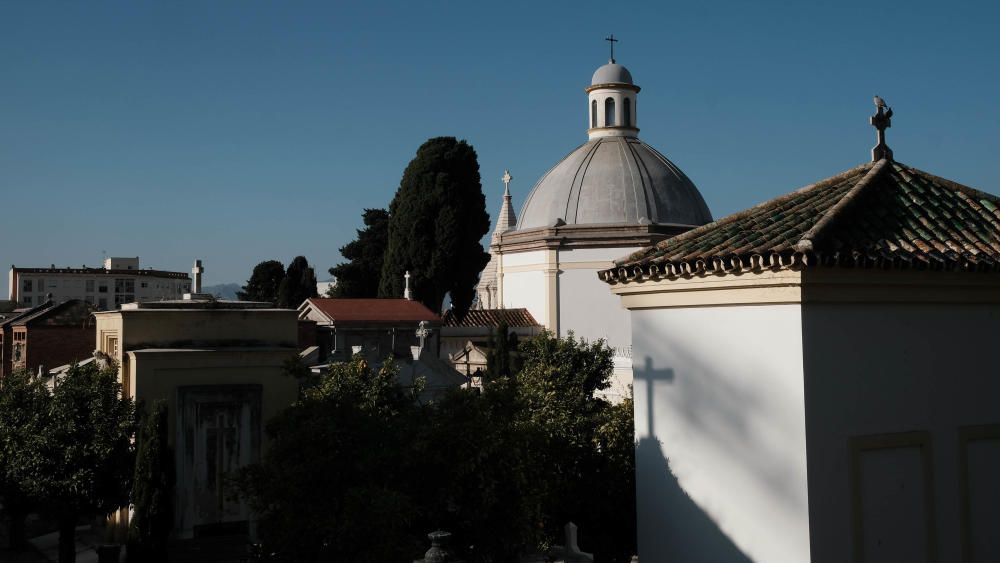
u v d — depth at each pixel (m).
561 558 15.74
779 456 10.73
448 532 12.48
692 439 12.02
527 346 34.72
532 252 51.16
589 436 16.16
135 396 19.42
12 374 21.08
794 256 10.22
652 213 50.84
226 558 18.83
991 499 11.74
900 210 12.30
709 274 11.41
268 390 20.30
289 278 79.94
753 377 11.11
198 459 19.45
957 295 11.48
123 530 21.86
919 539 11.12
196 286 22.98
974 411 11.66
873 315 11.00
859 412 10.79
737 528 11.30
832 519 10.52
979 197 13.48
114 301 120.69
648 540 12.78
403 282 62.03
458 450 13.01
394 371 15.91
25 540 24.64
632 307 13.01
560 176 53.03
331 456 12.94
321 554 12.66
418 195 62.44
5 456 19.73
